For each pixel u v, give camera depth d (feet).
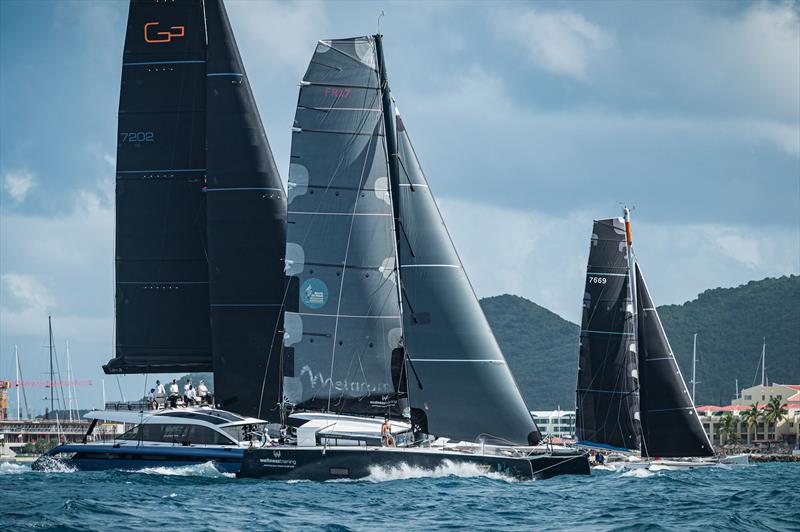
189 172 616.80
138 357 609.83
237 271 602.85
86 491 445.78
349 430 507.71
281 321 603.26
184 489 454.40
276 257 606.14
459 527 355.97
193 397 590.96
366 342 523.29
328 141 529.45
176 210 615.16
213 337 600.39
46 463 537.24
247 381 599.16
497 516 383.86
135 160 616.80
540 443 507.30
